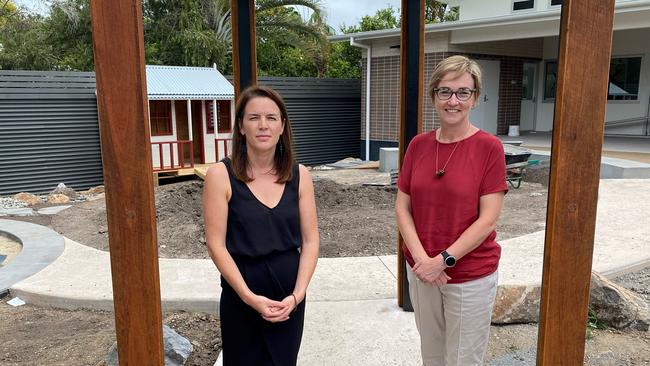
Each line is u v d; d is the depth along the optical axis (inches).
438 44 499.2
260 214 78.8
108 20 62.2
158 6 757.9
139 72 63.4
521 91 574.6
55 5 754.8
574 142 68.7
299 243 83.4
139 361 69.9
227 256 77.9
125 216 66.4
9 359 127.7
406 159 89.0
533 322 137.6
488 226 78.7
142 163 65.2
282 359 82.4
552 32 427.5
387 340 124.0
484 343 86.4
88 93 462.6
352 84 615.2
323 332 128.7
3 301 167.2
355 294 153.9
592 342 128.6
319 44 762.2
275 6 729.6
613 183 334.6
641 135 522.0
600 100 68.3
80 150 465.7
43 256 207.6
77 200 392.8
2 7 824.3
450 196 80.0
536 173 394.0
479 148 79.9
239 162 79.8
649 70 508.4
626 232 217.3
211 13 782.5
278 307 77.8
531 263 173.0
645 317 134.9
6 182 432.8
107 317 153.6
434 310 88.0
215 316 148.7
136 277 67.8
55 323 149.9
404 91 131.5
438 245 82.0
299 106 577.9
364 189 350.6
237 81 135.9
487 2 573.0
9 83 426.0
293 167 83.2
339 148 615.5
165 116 505.4
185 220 270.7
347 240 231.0
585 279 72.1
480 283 82.3
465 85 78.6
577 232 70.9
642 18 384.2
